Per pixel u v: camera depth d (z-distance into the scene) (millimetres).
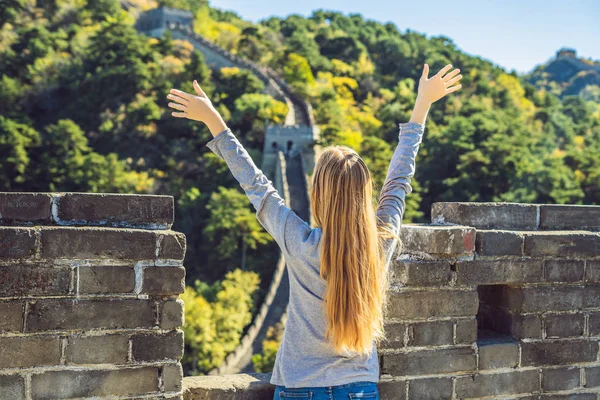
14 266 3242
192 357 42125
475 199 75062
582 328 4250
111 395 3355
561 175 73000
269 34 146125
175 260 3410
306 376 2812
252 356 38969
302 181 70688
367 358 2879
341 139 81562
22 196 3336
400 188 3164
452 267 3963
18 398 3262
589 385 4273
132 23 131125
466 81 138000
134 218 3447
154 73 101125
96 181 78500
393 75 147250
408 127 3371
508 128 98438
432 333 3926
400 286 3865
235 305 47375
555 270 4168
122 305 3359
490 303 4422
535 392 4164
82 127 94438
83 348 3322
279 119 92125
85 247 3311
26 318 3262
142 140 90500
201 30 132250
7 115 94438
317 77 128875
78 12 127625
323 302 2807
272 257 67500
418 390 3916
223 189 72438
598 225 4469
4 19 118062
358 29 164875
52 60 104875
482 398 4055
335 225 2760
